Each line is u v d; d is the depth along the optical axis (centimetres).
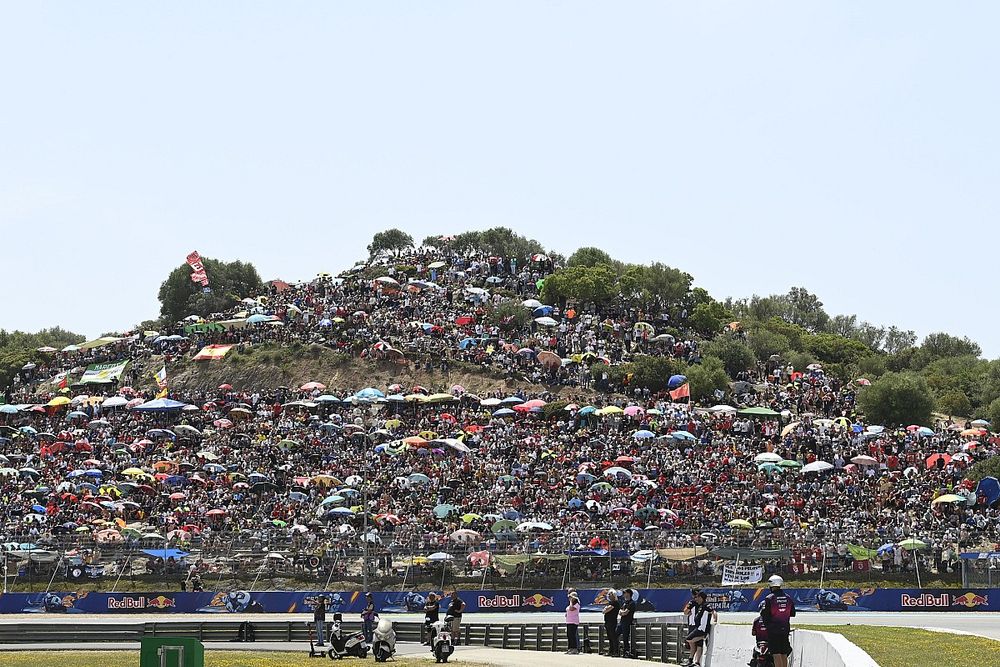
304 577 7669
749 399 14225
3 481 10394
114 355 16788
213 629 6319
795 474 10425
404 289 18088
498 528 8531
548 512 9256
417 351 15525
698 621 3978
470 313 17238
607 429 11962
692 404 13925
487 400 13050
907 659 3509
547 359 15000
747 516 9138
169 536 8106
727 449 11238
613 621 4872
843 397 15112
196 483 10319
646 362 15025
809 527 8756
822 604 7119
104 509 9344
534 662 4619
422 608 7269
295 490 10100
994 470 10069
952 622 6159
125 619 7231
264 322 16812
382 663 4816
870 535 7956
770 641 3384
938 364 19900
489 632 5997
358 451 11362
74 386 15800
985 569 7138
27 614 7475
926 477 10494
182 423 12719
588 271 18650
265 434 12088
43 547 7856
